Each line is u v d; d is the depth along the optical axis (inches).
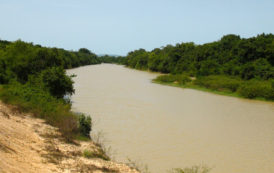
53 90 988.6
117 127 835.4
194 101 1364.4
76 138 640.4
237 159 626.2
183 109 1145.4
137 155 622.8
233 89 1699.1
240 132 829.8
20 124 620.7
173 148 677.9
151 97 1443.2
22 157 424.8
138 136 757.9
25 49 1267.2
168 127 858.1
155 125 875.4
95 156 545.0
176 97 1478.8
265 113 1111.0
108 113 1016.9
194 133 806.5
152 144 698.8
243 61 2456.9
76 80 2218.3
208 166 582.6
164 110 1109.1
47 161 446.9
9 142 466.3
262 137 786.8
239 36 3102.9
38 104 808.3
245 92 1531.7
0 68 1190.3
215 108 1192.2
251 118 1013.8
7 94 812.0
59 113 770.2
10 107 734.5
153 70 3927.2
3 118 610.9
